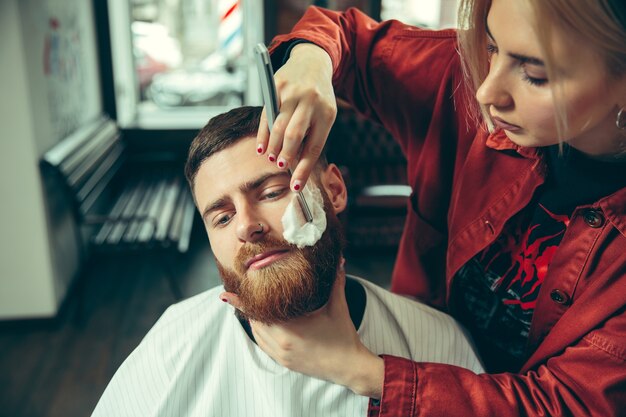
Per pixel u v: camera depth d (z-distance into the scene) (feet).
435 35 3.83
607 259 2.90
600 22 2.06
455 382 2.90
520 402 2.86
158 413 3.55
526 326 3.43
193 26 14.89
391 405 2.87
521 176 3.26
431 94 3.84
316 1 13.74
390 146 14.08
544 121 2.36
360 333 3.58
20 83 8.98
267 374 3.38
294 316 2.85
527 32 2.19
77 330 10.04
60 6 10.94
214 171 2.87
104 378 8.77
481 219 3.46
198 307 3.73
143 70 15.23
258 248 2.79
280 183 2.82
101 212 12.60
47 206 9.80
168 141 14.47
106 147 12.19
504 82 2.39
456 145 3.78
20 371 8.91
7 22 8.74
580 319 2.92
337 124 13.88
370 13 13.96
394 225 12.94
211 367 3.59
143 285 11.67
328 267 2.85
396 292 4.62
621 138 2.58
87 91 12.69
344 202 3.45
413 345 3.67
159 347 3.67
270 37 13.84
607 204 2.84
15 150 9.25
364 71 4.09
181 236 10.21
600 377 2.73
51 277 9.93
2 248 9.67
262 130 2.66
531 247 3.28
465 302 3.84
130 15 14.61
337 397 3.32
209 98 15.64
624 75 2.20
